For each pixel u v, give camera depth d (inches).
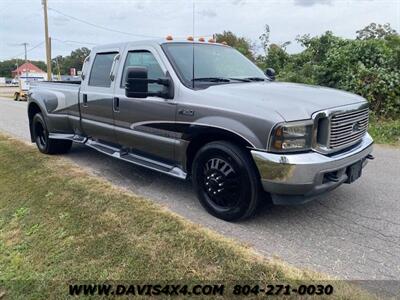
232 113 142.2
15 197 197.0
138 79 160.1
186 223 150.6
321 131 137.8
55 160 256.4
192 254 127.7
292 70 513.0
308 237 140.5
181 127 161.2
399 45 413.1
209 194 158.4
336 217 157.6
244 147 143.0
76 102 231.5
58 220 162.1
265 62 590.9
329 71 410.3
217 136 152.4
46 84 271.1
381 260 124.6
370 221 153.7
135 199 178.1
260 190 143.6
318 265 121.5
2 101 1074.1
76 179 211.3
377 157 262.2
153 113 173.3
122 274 120.6
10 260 140.9
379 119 374.3
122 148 206.1
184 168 168.1
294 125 131.0
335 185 143.6
